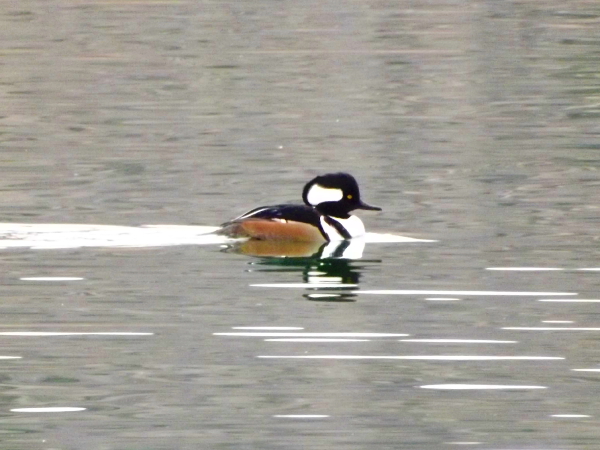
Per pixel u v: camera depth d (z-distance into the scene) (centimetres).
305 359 1083
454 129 2412
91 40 3497
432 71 3078
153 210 1745
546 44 3431
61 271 1386
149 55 3294
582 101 2692
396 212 1747
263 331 1162
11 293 1291
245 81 2973
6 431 925
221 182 1955
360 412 958
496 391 1000
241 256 1481
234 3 4100
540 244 1530
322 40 3512
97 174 2009
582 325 1178
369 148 2236
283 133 2386
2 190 1880
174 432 923
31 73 3050
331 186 1622
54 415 958
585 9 3966
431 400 989
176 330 1164
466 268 1410
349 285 1334
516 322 1190
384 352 1100
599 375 1041
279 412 962
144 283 1338
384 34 3588
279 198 1836
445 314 1218
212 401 983
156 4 4078
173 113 2592
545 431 926
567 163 2084
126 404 979
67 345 1122
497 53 3300
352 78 2995
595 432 921
